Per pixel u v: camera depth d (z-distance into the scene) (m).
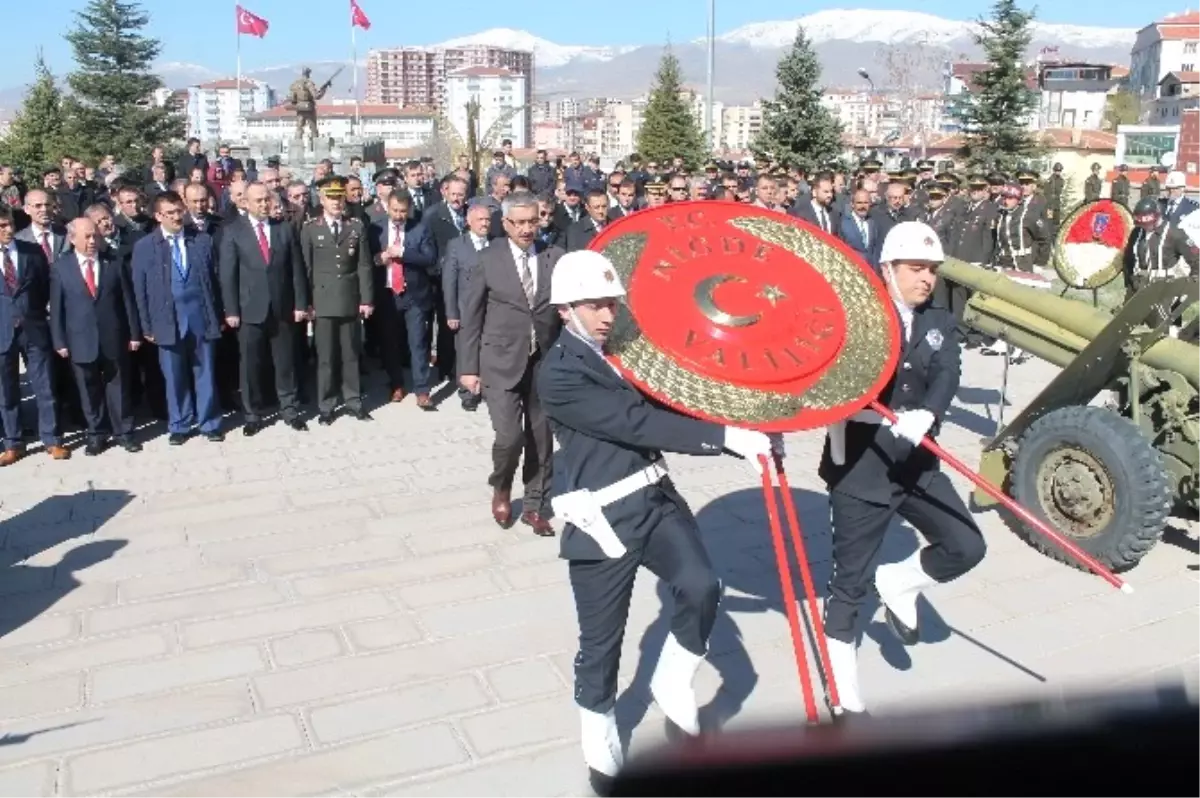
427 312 9.35
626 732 4.18
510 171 16.45
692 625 3.75
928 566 4.45
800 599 5.41
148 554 5.93
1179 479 5.90
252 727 4.20
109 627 5.04
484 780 3.89
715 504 6.80
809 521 6.50
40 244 8.15
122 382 7.83
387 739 4.14
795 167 24.80
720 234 4.29
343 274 8.62
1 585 5.51
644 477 3.73
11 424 7.68
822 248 4.30
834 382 3.74
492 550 6.03
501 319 5.95
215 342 8.34
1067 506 5.86
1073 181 32.47
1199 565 5.87
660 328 3.82
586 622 3.79
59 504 6.75
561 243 11.00
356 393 8.93
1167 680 3.83
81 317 7.57
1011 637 5.02
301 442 8.23
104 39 42.53
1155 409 6.07
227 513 6.59
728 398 3.61
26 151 40.22
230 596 5.39
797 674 4.62
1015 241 13.45
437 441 8.28
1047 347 6.86
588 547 3.70
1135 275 10.21
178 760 3.98
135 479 7.28
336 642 4.92
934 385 4.13
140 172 20.92
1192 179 32.47
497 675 4.63
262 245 8.26
